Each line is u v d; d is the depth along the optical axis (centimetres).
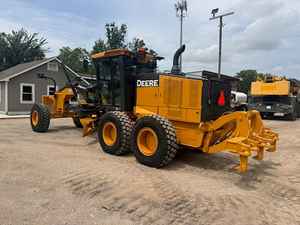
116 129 640
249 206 389
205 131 551
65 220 327
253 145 500
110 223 324
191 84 564
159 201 389
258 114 588
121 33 4225
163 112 618
